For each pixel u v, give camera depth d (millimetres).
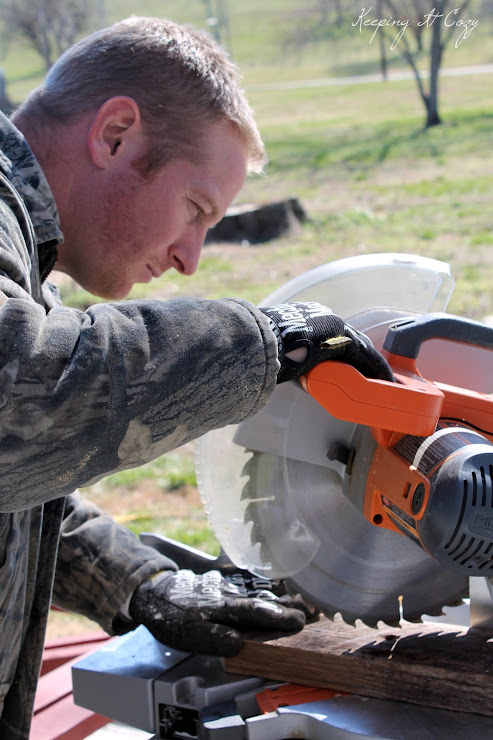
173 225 1338
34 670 1354
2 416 899
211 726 1174
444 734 1093
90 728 1790
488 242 10031
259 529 1339
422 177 14211
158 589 1450
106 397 940
